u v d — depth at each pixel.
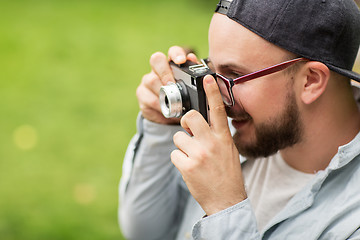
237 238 1.27
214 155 1.29
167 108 1.42
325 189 1.34
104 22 6.55
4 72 5.25
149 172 1.72
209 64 1.46
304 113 1.37
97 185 3.60
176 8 7.07
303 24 1.26
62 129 4.25
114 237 3.12
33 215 3.29
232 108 1.36
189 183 1.31
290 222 1.36
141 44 5.88
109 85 4.98
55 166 3.79
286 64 1.29
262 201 1.54
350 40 1.32
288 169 1.52
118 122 4.36
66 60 5.52
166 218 1.84
